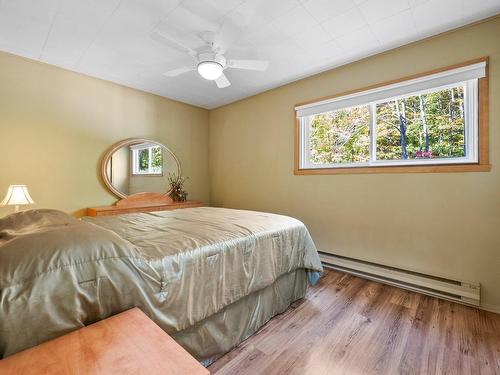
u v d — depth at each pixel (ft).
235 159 13.29
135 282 3.35
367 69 8.54
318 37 7.35
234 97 12.64
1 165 8.06
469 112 6.89
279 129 11.22
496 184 6.37
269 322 5.86
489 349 4.87
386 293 7.32
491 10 6.17
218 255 4.63
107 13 6.26
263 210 11.94
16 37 7.30
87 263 2.98
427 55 7.36
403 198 7.82
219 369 4.40
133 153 11.26
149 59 8.66
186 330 4.16
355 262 8.70
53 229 3.32
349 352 4.81
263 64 7.27
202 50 7.86
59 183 9.25
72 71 9.51
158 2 5.88
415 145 7.93
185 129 13.52
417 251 7.55
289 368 4.41
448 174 7.04
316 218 9.97
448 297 6.81
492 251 6.43
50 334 2.58
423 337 5.25
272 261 5.84
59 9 6.10
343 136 9.55
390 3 5.95
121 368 2.15
